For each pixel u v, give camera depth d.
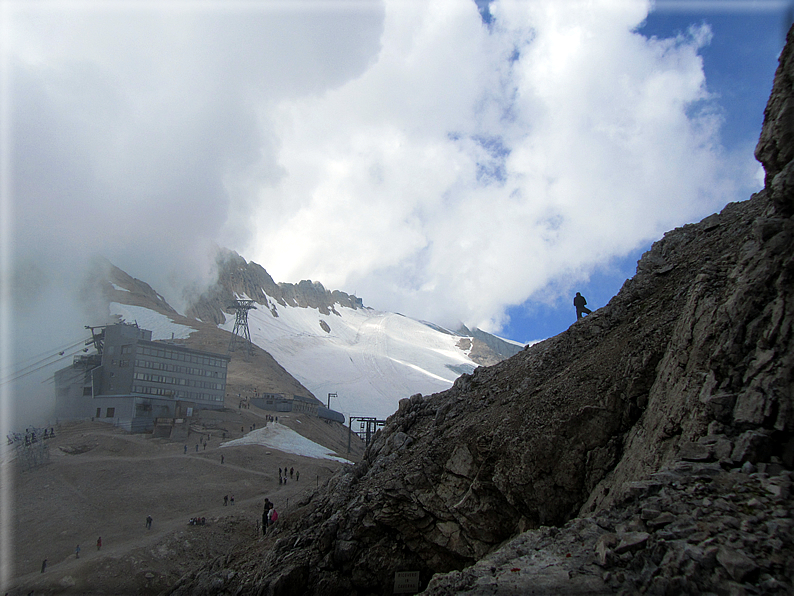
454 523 24.81
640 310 26.30
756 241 15.52
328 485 36.56
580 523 13.45
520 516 22.58
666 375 18.78
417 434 31.92
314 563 26.20
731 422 13.21
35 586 51.44
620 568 10.60
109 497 77.75
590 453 21.03
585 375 23.94
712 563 9.32
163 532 65.69
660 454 15.87
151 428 115.06
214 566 33.31
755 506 10.45
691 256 26.50
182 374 128.75
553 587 10.73
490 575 12.36
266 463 105.06
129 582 53.47
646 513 11.55
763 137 15.05
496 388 30.22
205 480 89.69
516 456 23.03
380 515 26.22
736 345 14.22
